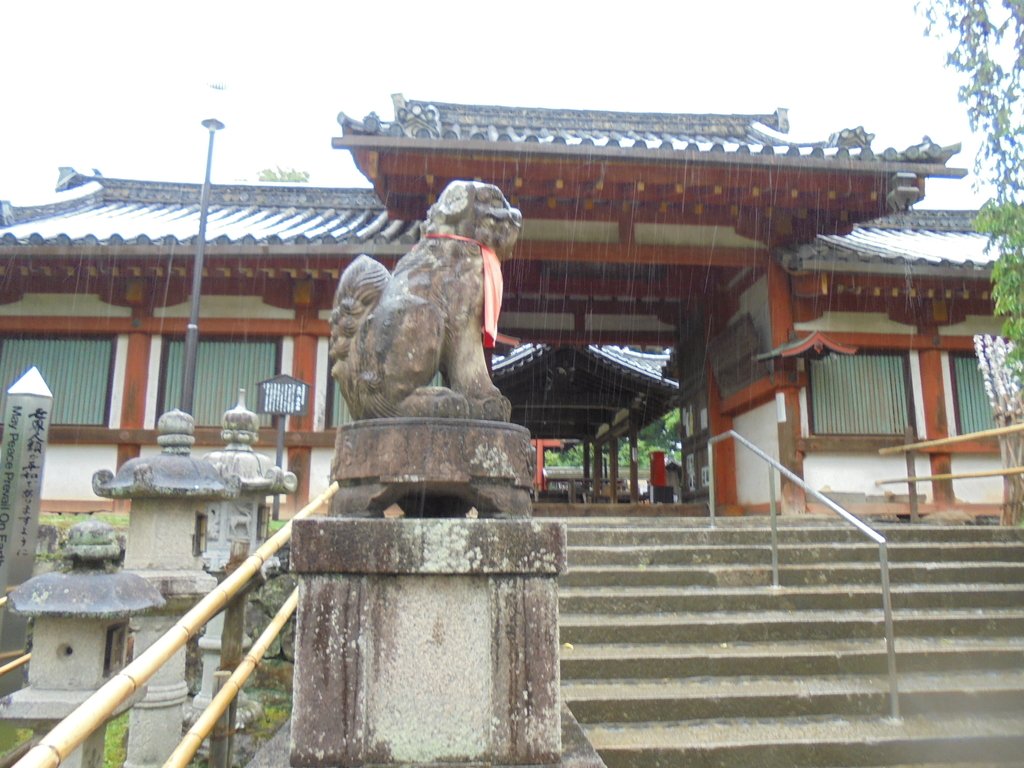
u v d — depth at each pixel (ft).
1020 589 20.18
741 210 35.73
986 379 30.04
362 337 10.07
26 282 33.91
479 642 8.80
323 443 33.01
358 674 8.57
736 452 41.45
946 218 50.08
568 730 10.21
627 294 45.37
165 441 14.94
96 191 47.44
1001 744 14.11
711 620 18.12
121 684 6.95
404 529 8.73
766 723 14.87
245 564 11.03
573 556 21.25
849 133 33.50
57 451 33.32
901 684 16.03
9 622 18.62
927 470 35.27
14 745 16.33
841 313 36.40
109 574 9.50
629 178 32.89
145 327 34.14
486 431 9.39
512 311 48.34
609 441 74.13
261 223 42.65
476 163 31.81
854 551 22.02
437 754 8.54
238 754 16.25
